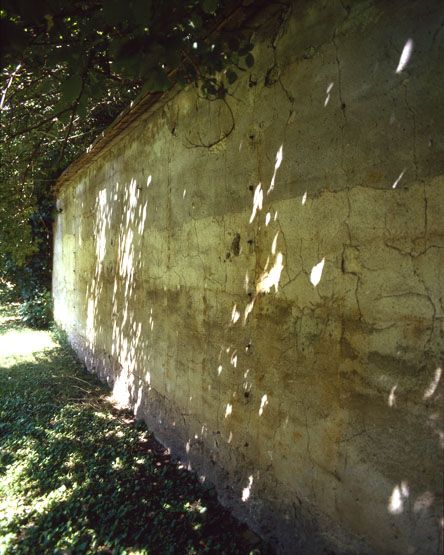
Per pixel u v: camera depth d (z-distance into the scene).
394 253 2.31
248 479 3.54
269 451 3.29
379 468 2.39
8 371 8.38
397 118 2.29
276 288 3.20
